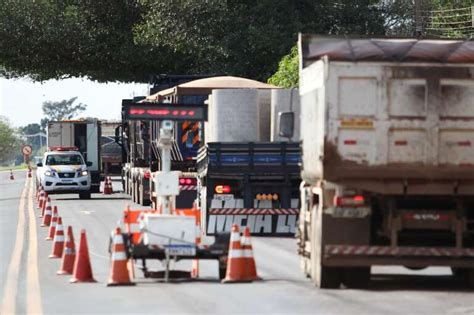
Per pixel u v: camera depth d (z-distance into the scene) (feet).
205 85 237.66
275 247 179.52
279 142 198.39
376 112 120.57
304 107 135.64
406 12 430.20
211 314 104.99
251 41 412.16
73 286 129.29
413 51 129.08
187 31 422.41
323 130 120.57
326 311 106.11
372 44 133.69
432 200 123.24
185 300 115.03
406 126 120.47
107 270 147.33
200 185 208.44
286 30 418.72
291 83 333.42
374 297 116.57
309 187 134.41
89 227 225.76
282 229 198.90
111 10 485.97
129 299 116.57
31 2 483.51
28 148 640.17
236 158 197.67
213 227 198.39
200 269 146.82
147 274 136.56
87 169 362.94
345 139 120.47
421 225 122.31
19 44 488.44
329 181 121.60
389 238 122.72
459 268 131.13
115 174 541.75
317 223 125.08
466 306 109.40
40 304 113.91
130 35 484.74
